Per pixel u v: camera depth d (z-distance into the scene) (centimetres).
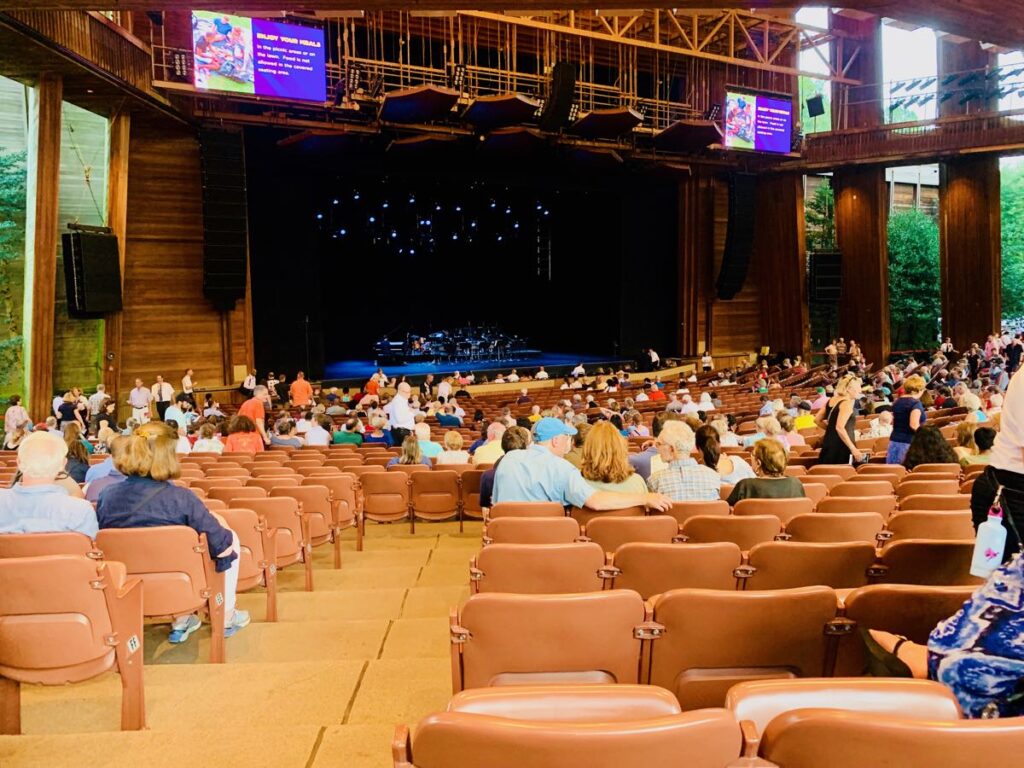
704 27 2467
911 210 3712
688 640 249
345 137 1948
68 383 1761
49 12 1267
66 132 1758
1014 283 3975
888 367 2009
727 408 1492
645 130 2252
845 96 2678
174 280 1869
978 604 188
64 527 359
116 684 350
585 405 1513
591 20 2236
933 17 790
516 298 3262
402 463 774
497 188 2761
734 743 148
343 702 324
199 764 252
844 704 168
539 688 168
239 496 557
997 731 142
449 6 788
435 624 442
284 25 1733
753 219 2558
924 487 547
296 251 2206
